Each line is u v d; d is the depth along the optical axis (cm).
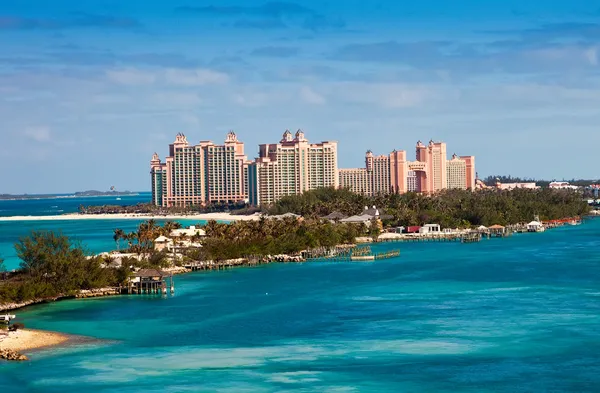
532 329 17012
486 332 16812
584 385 13112
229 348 15850
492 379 13475
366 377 13662
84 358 15175
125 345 16238
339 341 16275
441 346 15675
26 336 17138
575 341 15875
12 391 13175
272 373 13962
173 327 18025
